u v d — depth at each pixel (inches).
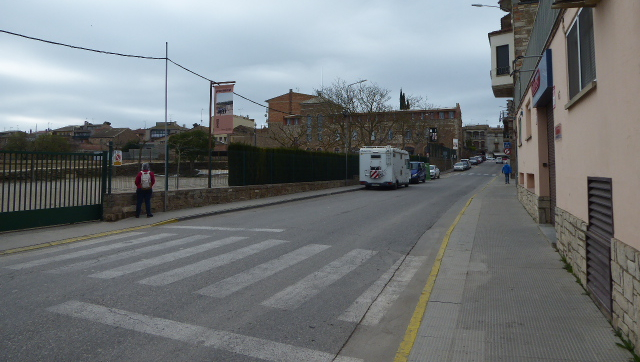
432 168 1840.6
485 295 225.6
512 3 866.1
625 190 160.9
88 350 163.0
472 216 540.1
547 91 346.3
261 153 869.8
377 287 257.1
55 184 474.6
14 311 204.4
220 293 236.1
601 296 194.7
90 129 3545.8
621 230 165.6
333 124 1798.7
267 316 203.6
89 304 215.3
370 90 1740.9
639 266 144.9
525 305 206.8
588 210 219.6
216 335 179.8
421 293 243.0
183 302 219.9
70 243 401.4
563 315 191.2
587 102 218.1
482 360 152.5
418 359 156.0
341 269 295.6
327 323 197.6
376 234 435.5
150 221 523.5
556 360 149.6
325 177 1171.3
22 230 439.8
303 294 238.4
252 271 284.8
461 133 3518.7
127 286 246.8
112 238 423.8
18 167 439.2
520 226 441.4
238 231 452.8
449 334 177.3
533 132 474.3
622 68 162.9
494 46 1026.1
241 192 779.4
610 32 176.6
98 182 525.3
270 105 2962.6
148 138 3484.3
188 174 689.0
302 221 527.2
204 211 615.8
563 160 285.3
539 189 442.6
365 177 1163.9
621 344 158.9
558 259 293.6
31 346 165.9
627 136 158.1
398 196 943.7
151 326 187.5
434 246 382.6
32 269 289.7
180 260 315.3
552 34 309.4
